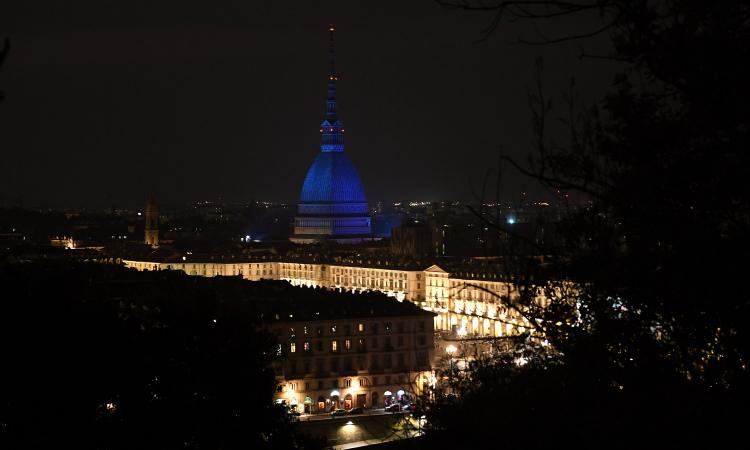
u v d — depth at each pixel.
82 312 105.19
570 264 48.28
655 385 45.53
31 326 97.81
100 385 102.06
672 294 44.59
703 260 43.69
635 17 40.75
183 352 131.75
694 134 44.00
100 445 103.25
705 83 42.00
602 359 47.25
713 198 44.06
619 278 46.19
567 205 48.38
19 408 96.62
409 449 68.44
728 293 43.41
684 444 44.16
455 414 60.47
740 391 43.06
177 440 118.62
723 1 41.56
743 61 41.38
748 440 42.72
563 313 49.06
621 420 46.25
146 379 113.81
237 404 133.38
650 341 46.25
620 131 45.78
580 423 48.28
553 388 51.62
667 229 44.66
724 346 43.78
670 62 41.94
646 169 44.97
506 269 50.91
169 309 137.25
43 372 97.00
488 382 59.19
